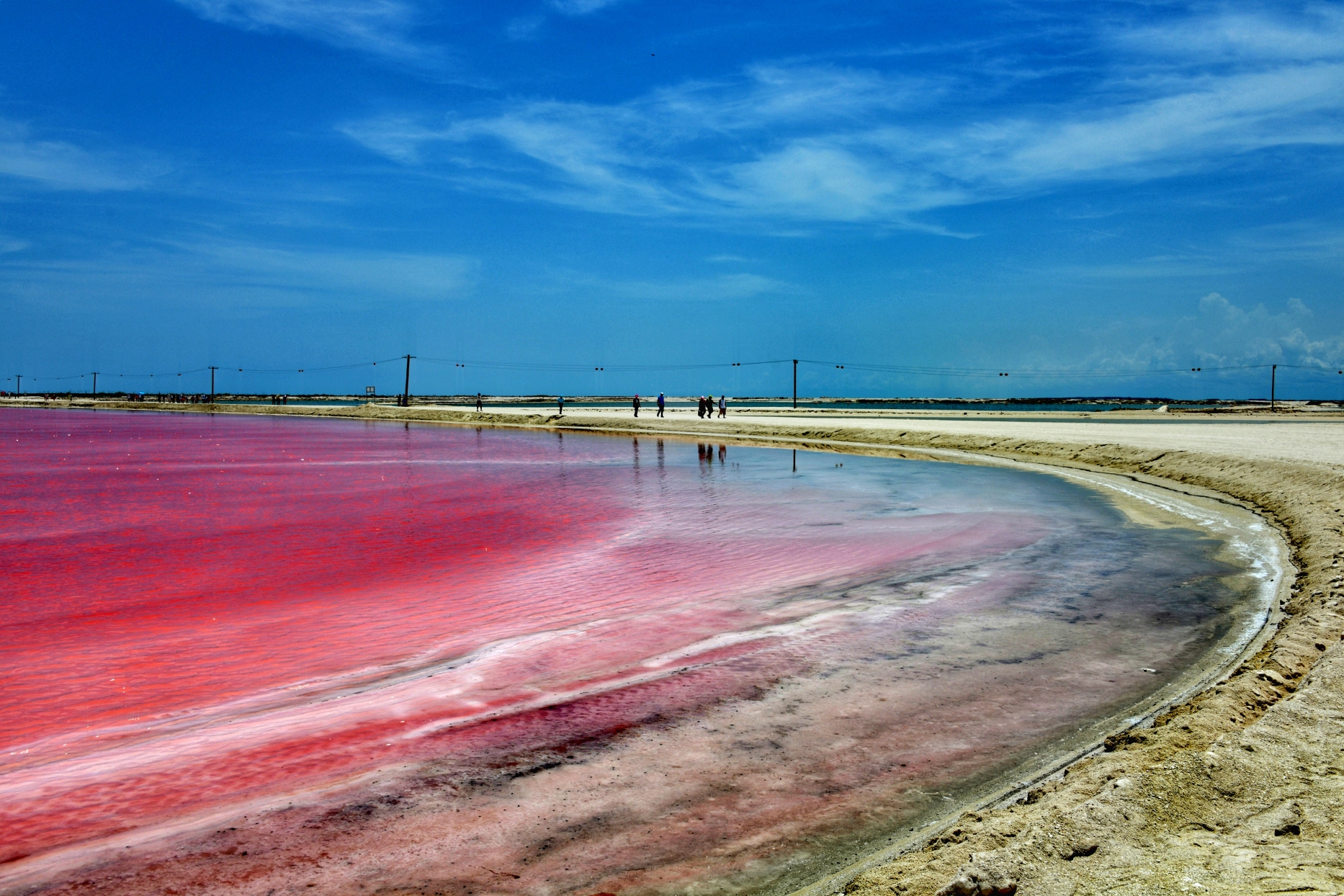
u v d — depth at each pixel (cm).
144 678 793
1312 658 700
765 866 454
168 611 1040
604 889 434
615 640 891
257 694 745
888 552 1369
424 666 816
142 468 3250
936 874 400
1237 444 2705
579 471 2955
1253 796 427
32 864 465
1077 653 830
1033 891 357
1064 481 2391
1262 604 1002
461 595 1113
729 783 554
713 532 1598
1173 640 870
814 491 2241
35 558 1395
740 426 5288
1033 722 653
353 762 595
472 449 4259
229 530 1689
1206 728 547
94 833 500
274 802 536
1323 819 400
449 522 1761
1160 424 4859
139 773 583
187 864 462
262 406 12256
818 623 948
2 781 573
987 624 939
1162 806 418
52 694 752
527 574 1239
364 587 1165
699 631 923
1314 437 3153
